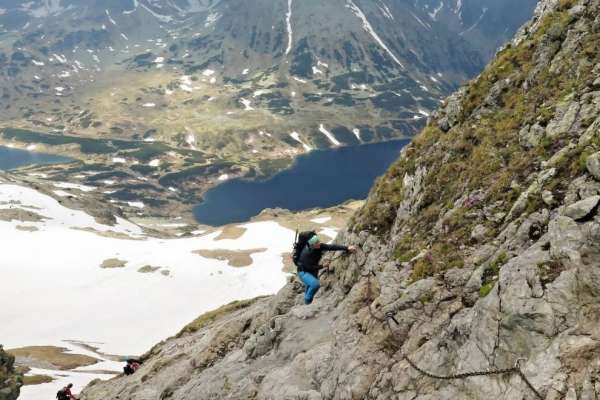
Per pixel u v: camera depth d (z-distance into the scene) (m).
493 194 17.09
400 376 13.66
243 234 177.62
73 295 133.75
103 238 182.25
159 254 160.50
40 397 66.44
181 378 29.50
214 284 136.12
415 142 26.42
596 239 10.45
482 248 15.49
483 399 10.77
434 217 19.94
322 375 17.09
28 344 104.38
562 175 13.92
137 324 117.38
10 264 151.00
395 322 15.54
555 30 20.59
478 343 11.64
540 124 17.47
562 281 10.44
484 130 20.72
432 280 15.77
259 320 29.03
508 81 21.80
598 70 16.95
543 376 9.67
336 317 21.23
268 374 19.92
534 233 13.28
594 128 13.86
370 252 23.36
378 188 26.47
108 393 39.69
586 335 9.57
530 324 10.52
